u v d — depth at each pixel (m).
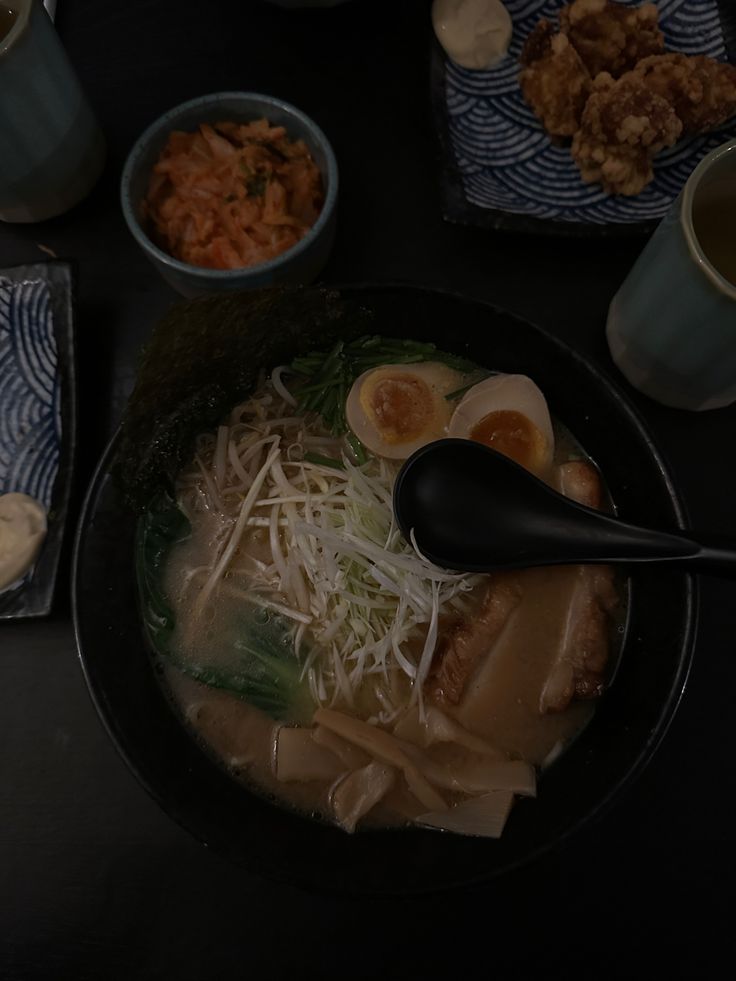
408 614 0.29
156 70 0.37
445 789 0.26
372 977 0.27
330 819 0.27
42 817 0.29
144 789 0.24
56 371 0.32
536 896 0.28
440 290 0.27
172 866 0.29
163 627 0.29
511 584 0.29
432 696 0.28
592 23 0.34
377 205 0.35
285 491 0.30
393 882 0.24
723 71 0.34
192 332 0.26
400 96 0.37
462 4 0.35
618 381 0.33
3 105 0.29
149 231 0.32
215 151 0.32
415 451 0.28
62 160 0.32
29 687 0.30
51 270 0.32
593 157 0.33
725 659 0.30
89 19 0.37
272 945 0.28
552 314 0.34
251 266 0.30
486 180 0.34
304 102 0.36
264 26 0.37
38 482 0.31
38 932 0.28
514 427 0.29
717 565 0.24
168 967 0.28
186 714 0.28
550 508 0.26
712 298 0.25
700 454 0.32
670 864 0.28
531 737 0.27
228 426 0.30
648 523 0.27
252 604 0.29
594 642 0.27
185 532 0.30
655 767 0.29
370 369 0.30
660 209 0.34
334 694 0.28
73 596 0.25
